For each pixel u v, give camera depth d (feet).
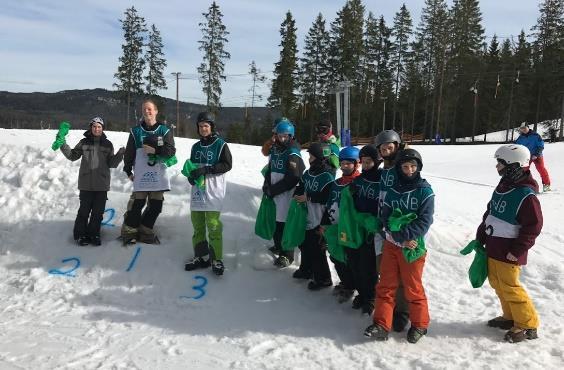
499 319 14.66
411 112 168.55
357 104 158.30
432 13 154.92
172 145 19.99
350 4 153.38
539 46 144.77
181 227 21.02
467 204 29.73
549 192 37.70
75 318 15.98
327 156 18.72
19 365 12.57
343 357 13.12
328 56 155.22
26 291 18.11
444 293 17.35
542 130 153.89
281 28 155.53
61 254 20.17
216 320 15.80
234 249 19.76
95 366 12.64
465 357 12.91
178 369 12.57
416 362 12.63
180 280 18.29
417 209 13.89
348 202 15.55
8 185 24.54
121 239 20.40
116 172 24.47
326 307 16.65
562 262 19.47
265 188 19.22
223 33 141.18
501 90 156.56
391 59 162.09
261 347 13.82
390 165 15.14
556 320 15.01
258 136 190.08
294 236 17.47
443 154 76.33
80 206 20.63
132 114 146.00
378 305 14.25
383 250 14.61
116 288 18.12
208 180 18.45
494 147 86.48
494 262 14.07
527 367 12.26
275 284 18.20
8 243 21.17
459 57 155.22
